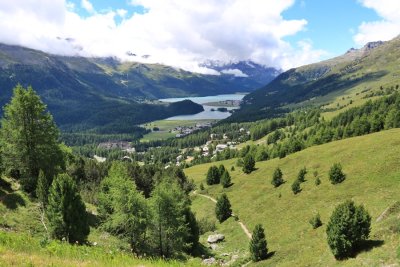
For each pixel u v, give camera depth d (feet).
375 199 193.26
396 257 112.57
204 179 470.80
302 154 355.77
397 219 139.85
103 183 231.71
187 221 217.77
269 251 196.24
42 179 154.20
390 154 244.01
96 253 67.87
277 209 260.42
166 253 182.19
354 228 133.18
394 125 389.39
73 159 315.78
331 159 297.53
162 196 181.37
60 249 65.82
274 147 528.63
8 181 171.22
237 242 240.12
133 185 162.71
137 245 168.25
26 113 165.58
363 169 243.81
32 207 155.43
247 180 366.84
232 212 298.76
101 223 179.01
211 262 200.85
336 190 234.17
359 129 427.33
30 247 63.87
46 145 170.50
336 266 131.44
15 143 165.58
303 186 270.26
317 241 175.22
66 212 133.28
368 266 115.85
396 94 638.12
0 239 64.39
